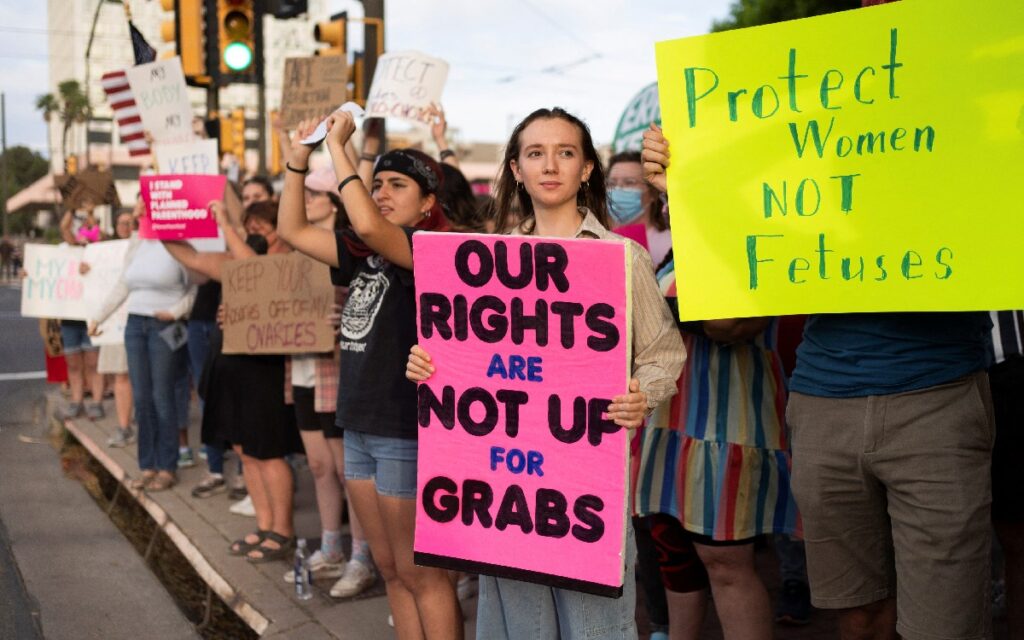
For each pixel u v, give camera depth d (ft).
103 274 26.16
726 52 7.94
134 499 20.97
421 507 8.31
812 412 8.13
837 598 8.28
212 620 13.85
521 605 8.22
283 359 15.75
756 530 9.59
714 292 7.98
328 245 10.45
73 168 91.30
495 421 8.00
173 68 20.38
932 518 7.50
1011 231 7.07
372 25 21.85
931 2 7.28
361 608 13.52
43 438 28.14
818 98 7.67
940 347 7.59
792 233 7.77
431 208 11.09
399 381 9.90
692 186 8.05
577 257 7.52
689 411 9.84
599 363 7.58
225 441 16.74
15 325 64.85
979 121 7.16
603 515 7.64
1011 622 9.73
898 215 7.41
